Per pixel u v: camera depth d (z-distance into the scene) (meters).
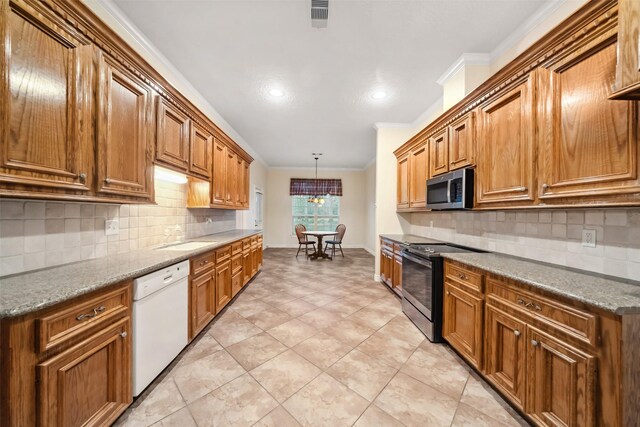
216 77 2.76
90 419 1.13
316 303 3.09
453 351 2.03
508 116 1.70
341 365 1.83
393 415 1.38
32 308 0.90
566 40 1.28
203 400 1.47
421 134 3.01
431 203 2.67
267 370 1.76
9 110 0.96
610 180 1.10
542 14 1.81
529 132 1.50
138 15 1.89
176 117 2.14
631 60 0.88
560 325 1.14
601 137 1.14
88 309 1.13
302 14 1.88
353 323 2.53
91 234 1.70
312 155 6.55
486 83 1.83
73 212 1.57
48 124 1.11
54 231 1.46
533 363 1.25
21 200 1.29
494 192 1.82
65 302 1.03
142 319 1.45
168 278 1.70
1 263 1.22
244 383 1.62
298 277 4.37
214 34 2.10
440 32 2.04
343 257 6.43
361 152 6.17
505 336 1.46
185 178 2.63
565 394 1.10
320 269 5.01
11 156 0.97
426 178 2.94
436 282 2.15
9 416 0.87
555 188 1.36
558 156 1.34
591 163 1.18
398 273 3.20
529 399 1.27
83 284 1.12
